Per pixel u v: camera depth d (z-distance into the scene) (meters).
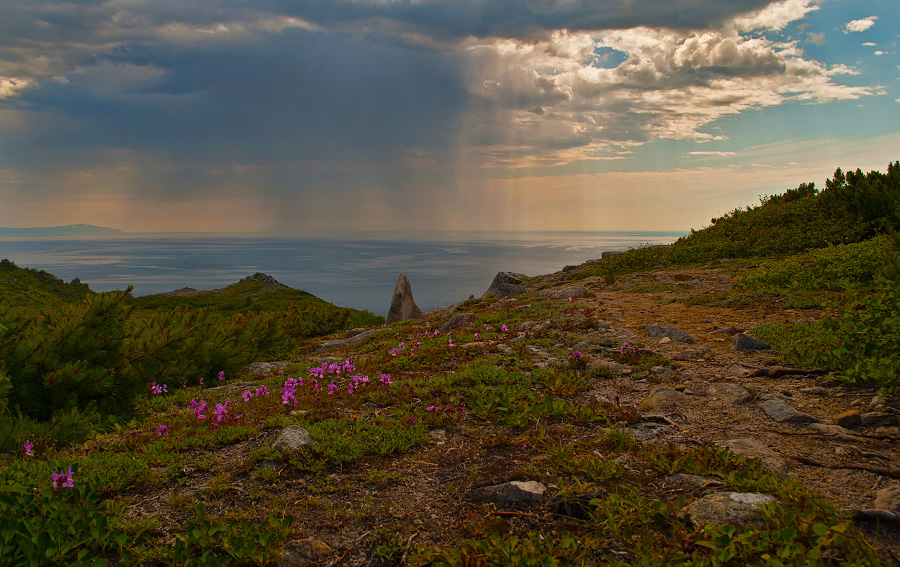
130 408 8.51
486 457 5.71
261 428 6.77
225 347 11.55
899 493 4.09
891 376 6.12
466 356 10.32
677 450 5.32
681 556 3.59
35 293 67.50
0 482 4.78
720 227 28.03
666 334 10.79
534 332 11.71
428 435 6.33
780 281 15.06
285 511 4.78
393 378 9.09
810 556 3.24
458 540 4.29
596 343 10.46
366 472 5.50
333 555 4.15
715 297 14.77
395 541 4.27
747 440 5.54
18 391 7.54
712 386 7.44
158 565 4.02
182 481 5.34
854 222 21.05
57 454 6.13
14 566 3.73
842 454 5.12
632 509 4.23
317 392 8.21
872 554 3.37
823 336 8.39
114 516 4.57
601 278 21.97
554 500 4.62
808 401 6.62
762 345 9.16
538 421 6.58
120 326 9.05
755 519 3.91
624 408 6.83
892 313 7.04
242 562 4.01
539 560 3.75
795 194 29.81
